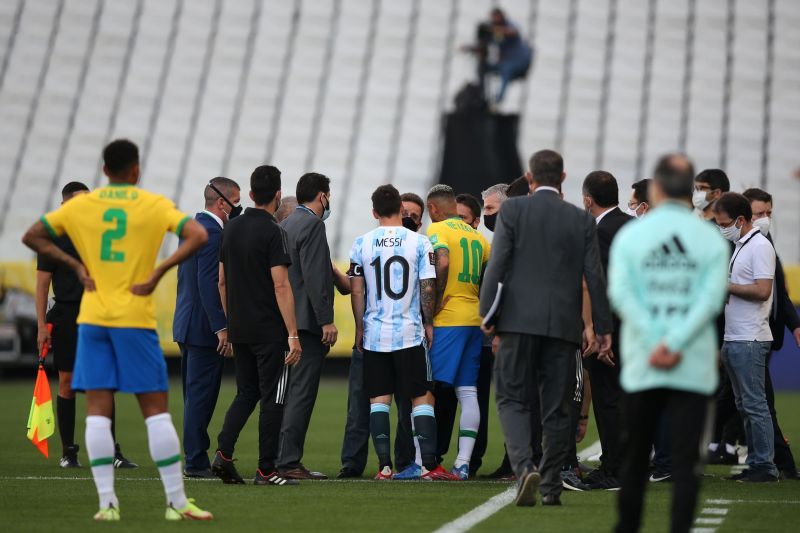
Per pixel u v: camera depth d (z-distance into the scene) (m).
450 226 29.19
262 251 26.20
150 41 125.94
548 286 23.27
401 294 28.08
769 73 117.94
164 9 127.06
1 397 60.59
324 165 112.25
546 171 23.75
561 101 117.00
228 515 22.16
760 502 24.44
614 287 17.34
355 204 106.75
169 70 123.38
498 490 26.28
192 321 28.73
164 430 21.20
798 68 118.12
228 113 118.75
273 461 26.98
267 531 20.36
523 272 23.38
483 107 60.97
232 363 82.19
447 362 28.44
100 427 21.19
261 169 26.64
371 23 126.38
